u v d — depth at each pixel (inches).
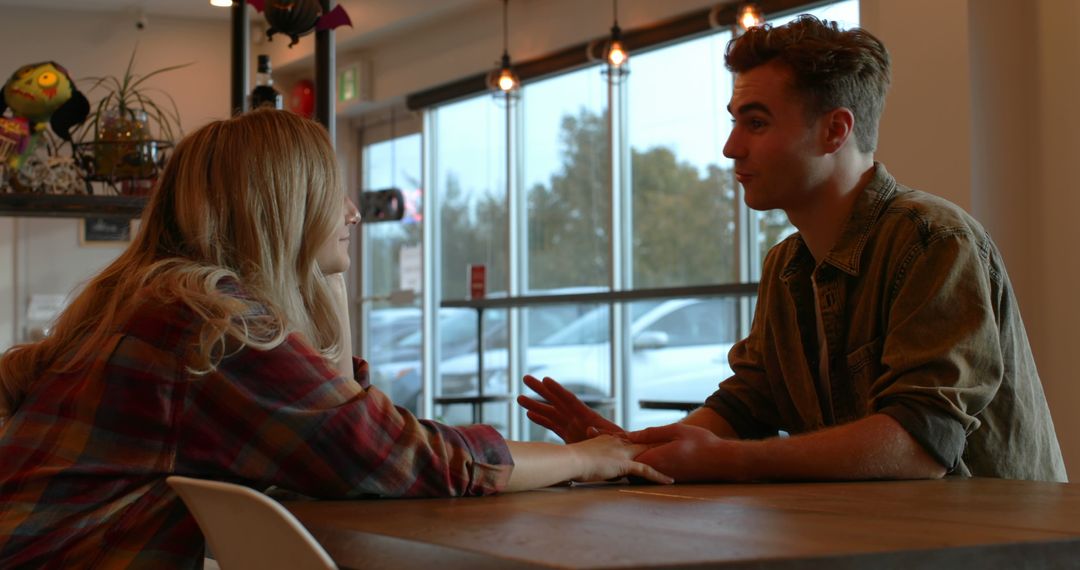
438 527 34.3
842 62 61.7
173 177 51.6
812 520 35.3
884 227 60.9
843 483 51.5
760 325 71.4
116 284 49.0
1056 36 143.3
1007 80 145.4
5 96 120.0
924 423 53.4
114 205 114.6
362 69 299.6
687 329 229.8
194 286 45.9
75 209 113.4
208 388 44.3
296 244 52.0
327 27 105.7
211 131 51.8
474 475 46.9
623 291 199.3
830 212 63.4
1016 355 60.1
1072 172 141.1
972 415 55.7
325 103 106.0
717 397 71.4
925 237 58.1
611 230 244.4
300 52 299.4
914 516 36.4
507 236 272.7
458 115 290.4
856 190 63.2
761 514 37.3
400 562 31.6
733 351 74.0
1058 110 142.8
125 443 44.1
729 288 183.2
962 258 56.6
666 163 235.0
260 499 30.4
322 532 36.0
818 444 53.0
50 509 43.3
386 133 311.6
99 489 43.7
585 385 254.1
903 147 148.1
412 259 304.7
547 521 35.7
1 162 118.3
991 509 38.7
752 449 53.7
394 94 293.4
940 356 54.7
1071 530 32.4
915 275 57.4
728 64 65.5
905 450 53.0
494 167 279.6
